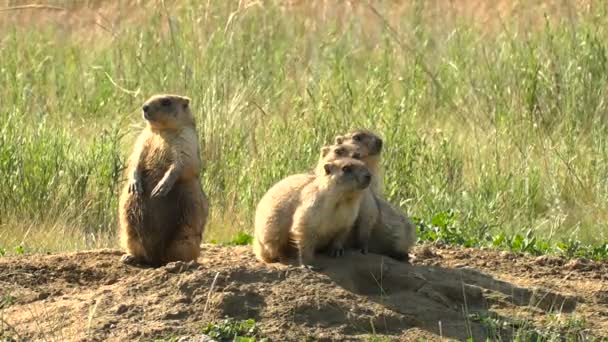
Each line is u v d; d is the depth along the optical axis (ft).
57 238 42.47
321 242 32.09
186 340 27.61
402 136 49.83
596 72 57.88
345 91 55.52
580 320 30.30
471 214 44.98
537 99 57.98
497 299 31.37
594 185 49.26
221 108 51.55
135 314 29.17
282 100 56.49
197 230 35.04
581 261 36.47
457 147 52.06
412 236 34.58
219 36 59.36
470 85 60.49
